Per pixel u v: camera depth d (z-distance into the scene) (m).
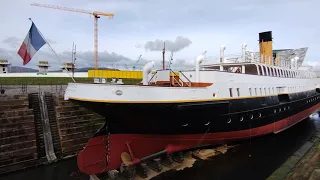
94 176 12.25
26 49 11.61
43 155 15.84
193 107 12.48
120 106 10.67
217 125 14.24
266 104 17.98
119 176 12.52
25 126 15.84
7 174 13.94
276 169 13.63
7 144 14.75
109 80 35.81
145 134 12.72
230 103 14.49
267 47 22.72
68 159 16.27
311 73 33.66
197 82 13.97
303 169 12.80
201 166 13.92
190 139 13.91
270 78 19.33
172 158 14.30
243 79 16.02
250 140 18.03
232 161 14.77
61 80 34.53
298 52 33.44
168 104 11.62
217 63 19.00
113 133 12.34
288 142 19.52
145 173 12.42
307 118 32.41
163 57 17.75
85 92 10.46
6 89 24.45
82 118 18.64
